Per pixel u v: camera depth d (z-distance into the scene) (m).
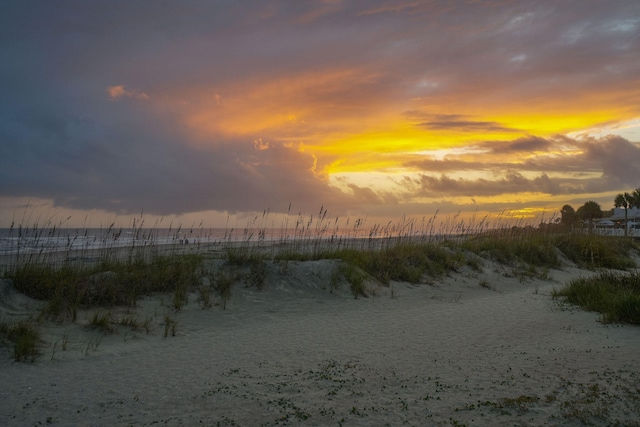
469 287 15.20
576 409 5.02
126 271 11.77
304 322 10.30
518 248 21.00
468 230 23.48
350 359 7.44
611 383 5.88
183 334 9.05
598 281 13.62
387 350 7.99
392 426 4.79
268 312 11.08
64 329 8.52
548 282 17.08
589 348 7.74
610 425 4.65
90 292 10.21
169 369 6.88
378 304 12.34
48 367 6.84
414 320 10.55
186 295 11.41
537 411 5.07
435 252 17.70
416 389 5.95
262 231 17.12
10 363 6.88
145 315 9.95
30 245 12.52
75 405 5.43
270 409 5.29
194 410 5.28
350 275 13.92
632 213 63.53
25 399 5.59
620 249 25.22
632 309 9.73
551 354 7.45
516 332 9.21
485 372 6.60
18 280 9.83
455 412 5.13
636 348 7.63
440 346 8.22
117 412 5.21
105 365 7.03
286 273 13.55
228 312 10.80
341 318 10.74
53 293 9.83
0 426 4.81
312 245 18.06
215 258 14.31
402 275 15.38
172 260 13.22
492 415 5.02
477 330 9.48
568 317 10.52
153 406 5.40
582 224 31.02
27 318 8.63
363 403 5.47
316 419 5.00
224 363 7.22
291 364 7.17
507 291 14.95
